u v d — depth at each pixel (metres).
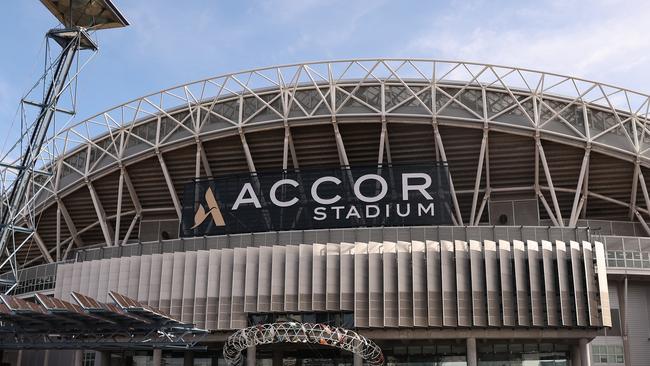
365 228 41.53
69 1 38.72
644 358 41.91
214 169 51.38
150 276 42.69
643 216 50.16
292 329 32.00
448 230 40.97
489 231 40.72
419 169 44.09
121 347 32.19
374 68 47.38
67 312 27.11
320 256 39.84
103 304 27.81
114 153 52.38
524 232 40.59
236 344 34.16
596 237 42.62
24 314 27.84
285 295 39.38
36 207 54.00
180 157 50.56
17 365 53.97
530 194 49.12
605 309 37.72
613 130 46.47
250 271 40.47
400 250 39.16
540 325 37.62
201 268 41.50
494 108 46.53
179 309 41.19
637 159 45.47
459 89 47.09
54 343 31.52
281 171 45.75
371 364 35.53
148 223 54.47
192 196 46.44
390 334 38.75
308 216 44.31
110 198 54.16
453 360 40.94
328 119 46.75
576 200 45.53
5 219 37.53
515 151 47.00
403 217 43.16
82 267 45.44
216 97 49.22
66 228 57.56
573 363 40.03
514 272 38.44
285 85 48.41
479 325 37.62
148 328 30.70
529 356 40.84
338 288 39.16
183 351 44.91
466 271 38.66
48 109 38.25
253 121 47.94
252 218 45.00
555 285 38.34
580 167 47.31
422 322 37.91
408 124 46.62
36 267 51.72
